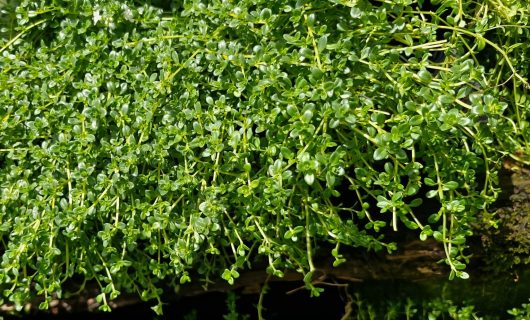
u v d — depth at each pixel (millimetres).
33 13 1962
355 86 1788
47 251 1834
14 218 1905
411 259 2203
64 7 2047
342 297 2432
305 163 1615
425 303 2346
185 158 1776
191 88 1800
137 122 1793
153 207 1788
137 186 1857
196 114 1755
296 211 1757
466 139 1868
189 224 1831
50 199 1828
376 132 1769
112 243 1941
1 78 1918
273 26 1783
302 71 1771
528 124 1865
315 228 1787
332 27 1868
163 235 1830
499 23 1846
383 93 1772
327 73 1746
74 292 2291
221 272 2160
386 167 1660
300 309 2459
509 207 2080
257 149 1729
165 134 1780
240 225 1882
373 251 2207
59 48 1997
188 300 2410
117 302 2305
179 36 1836
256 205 1728
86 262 1917
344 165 1753
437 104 1648
